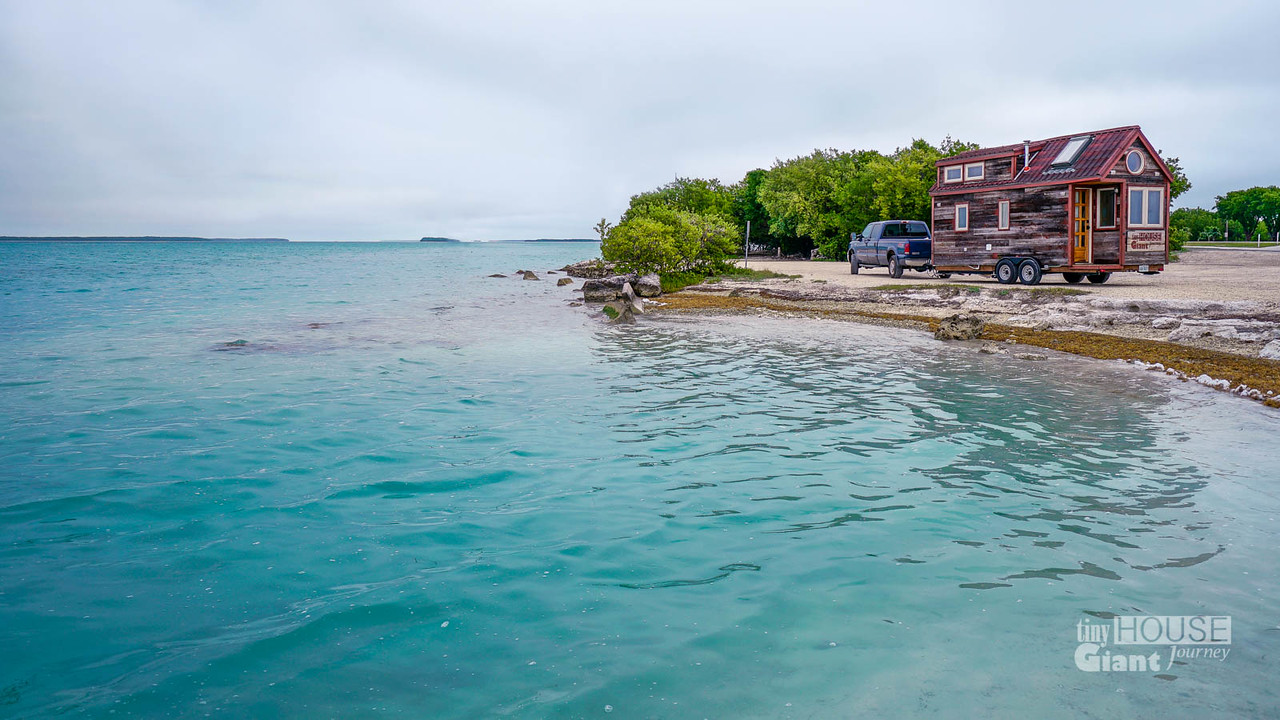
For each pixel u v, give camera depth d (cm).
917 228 3444
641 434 998
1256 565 582
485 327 2264
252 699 418
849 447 926
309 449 934
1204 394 1214
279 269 7094
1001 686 423
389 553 619
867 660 452
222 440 980
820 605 523
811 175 5547
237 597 543
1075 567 581
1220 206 12756
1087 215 2544
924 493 757
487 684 431
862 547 623
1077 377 1369
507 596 540
